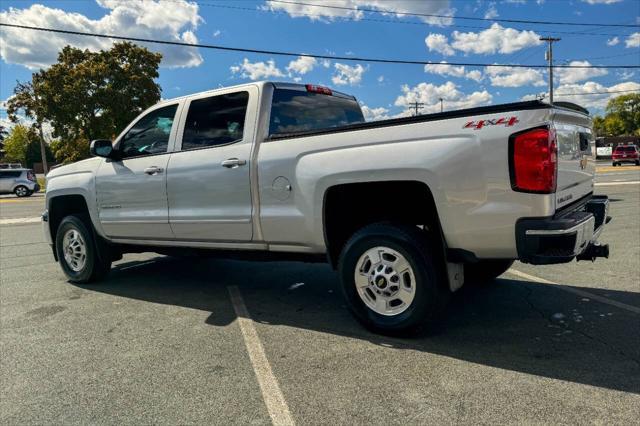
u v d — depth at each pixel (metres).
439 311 3.45
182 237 4.66
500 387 2.80
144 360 3.39
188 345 3.64
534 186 2.94
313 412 2.61
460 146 3.12
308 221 3.78
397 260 3.47
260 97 4.23
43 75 33.19
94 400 2.84
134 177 4.93
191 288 5.36
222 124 4.41
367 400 2.71
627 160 38.09
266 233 4.05
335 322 4.06
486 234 3.11
